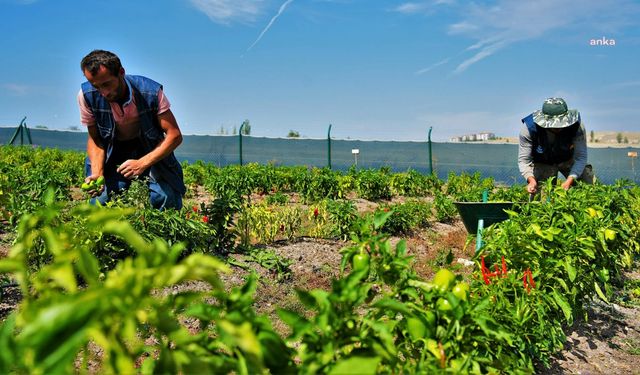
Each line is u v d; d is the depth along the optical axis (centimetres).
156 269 131
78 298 121
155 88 634
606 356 497
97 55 559
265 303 571
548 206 515
